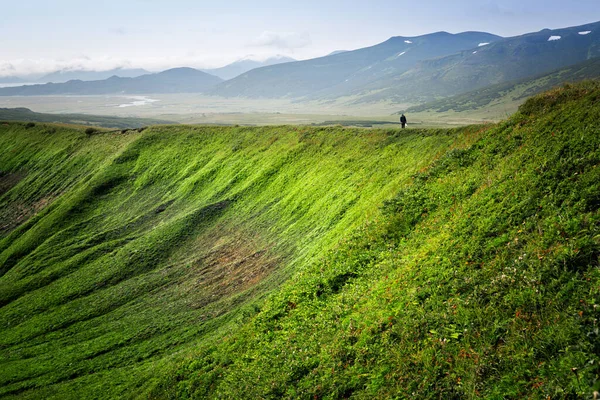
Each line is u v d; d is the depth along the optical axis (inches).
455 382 401.4
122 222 2709.2
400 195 963.3
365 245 850.8
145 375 989.2
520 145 785.6
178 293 1636.3
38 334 1598.2
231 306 1326.3
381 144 1834.4
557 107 841.5
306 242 1488.7
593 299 377.1
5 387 1200.8
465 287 511.5
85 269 2106.3
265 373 615.8
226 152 2908.5
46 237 2701.8
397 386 432.1
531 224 536.7
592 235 452.4
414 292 561.9
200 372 784.3
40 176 3811.5
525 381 354.0
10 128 4835.1
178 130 3508.9
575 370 331.6
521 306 428.8
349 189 1622.8
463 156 932.0
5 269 2544.3
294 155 2352.4
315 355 581.9
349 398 466.0
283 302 822.5
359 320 590.2
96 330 1494.8
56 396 1073.5
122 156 3366.1
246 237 1913.1
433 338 463.5
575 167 587.2
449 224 682.2
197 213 2287.2
